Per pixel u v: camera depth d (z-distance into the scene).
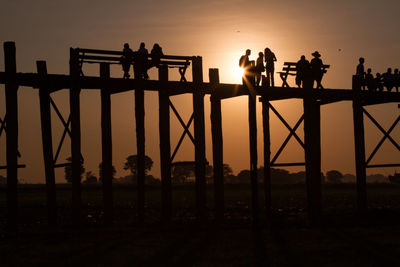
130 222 27.56
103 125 24.48
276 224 25.83
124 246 19.16
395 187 87.44
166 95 24.88
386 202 49.56
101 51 23.42
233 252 18.20
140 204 25.02
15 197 22.22
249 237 21.27
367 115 29.08
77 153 23.41
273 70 26.69
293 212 34.22
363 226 24.95
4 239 20.62
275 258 17.27
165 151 24.89
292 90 26.80
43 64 23.06
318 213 26.81
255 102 25.27
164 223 24.92
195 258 17.25
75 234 21.81
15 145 22.12
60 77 22.91
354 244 19.69
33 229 23.48
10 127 22.08
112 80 23.59
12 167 22.12
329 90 27.70
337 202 48.16
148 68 24.36
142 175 24.86
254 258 17.27
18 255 17.62
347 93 28.22
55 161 24.11
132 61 24.02
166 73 24.48
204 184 25.03
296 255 17.73
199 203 25.09
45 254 17.78
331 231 22.97
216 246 19.27
